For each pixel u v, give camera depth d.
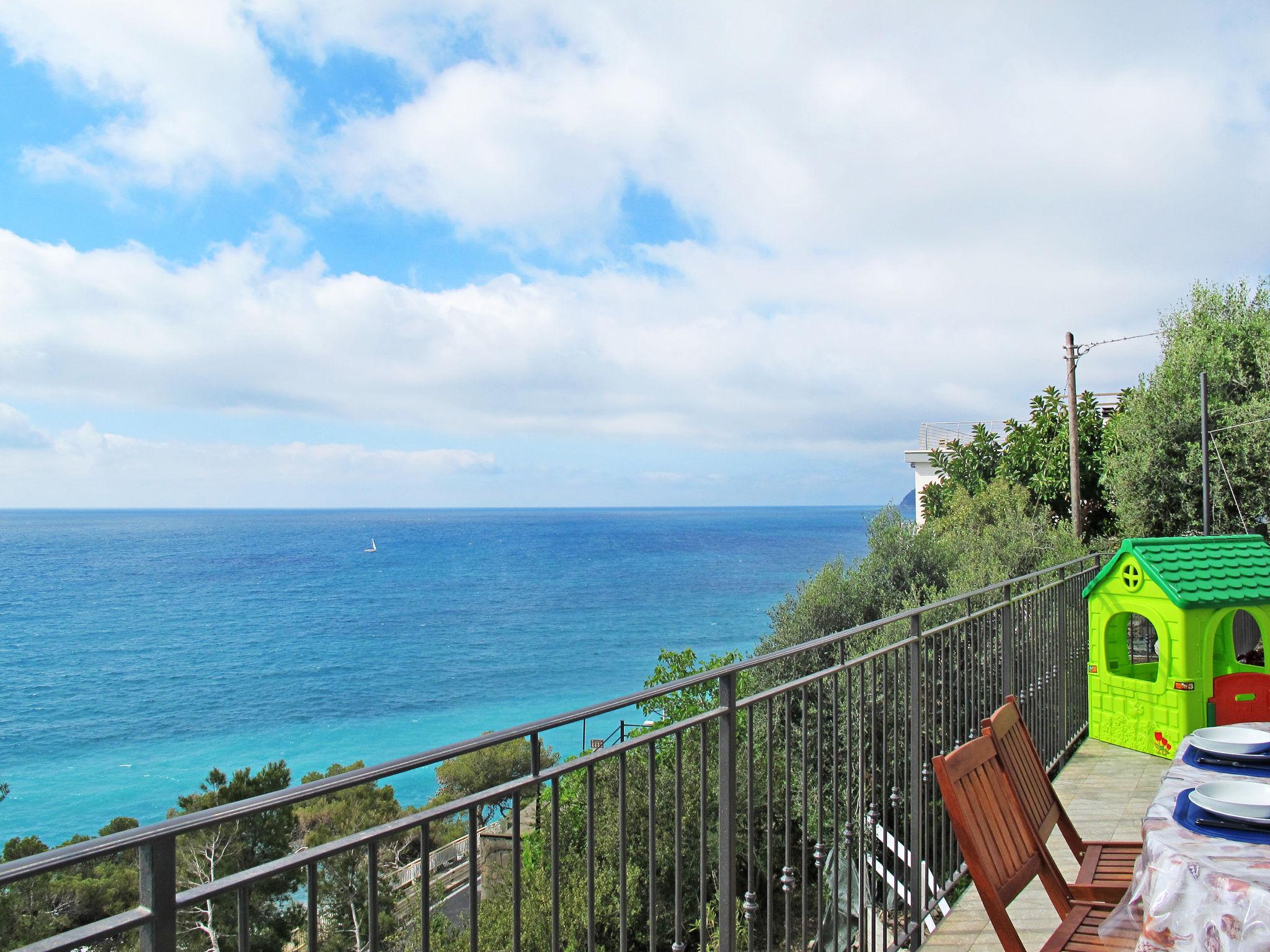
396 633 79.81
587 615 87.25
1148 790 5.26
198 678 64.81
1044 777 3.04
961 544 16.52
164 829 1.12
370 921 1.46
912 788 3.52
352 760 44.88
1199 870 1.73
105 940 1.07
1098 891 2.75
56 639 81.38
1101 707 6.39
